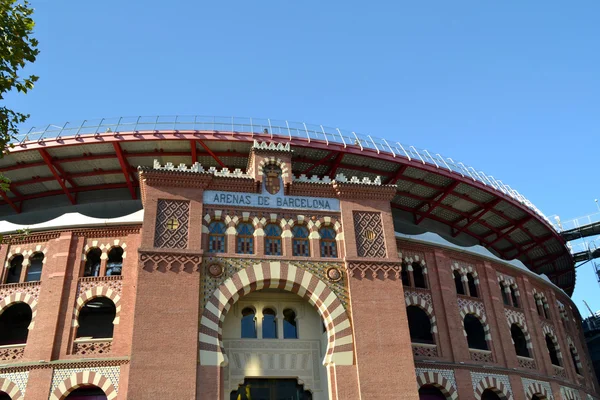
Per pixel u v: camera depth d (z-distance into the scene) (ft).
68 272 94.38
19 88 56.49
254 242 87.81
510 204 134.92
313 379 89.25
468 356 102.94
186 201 87.45
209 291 81.97
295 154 116.98
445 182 126.52
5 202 124.06
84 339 88.94
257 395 87.30
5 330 101.09
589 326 214.48
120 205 121.49
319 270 87.56
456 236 145.28
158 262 81.20
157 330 76.48
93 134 108.99
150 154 114.21
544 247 158.81
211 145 113.09
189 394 73.31
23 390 84.43
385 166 121.19
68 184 121.29
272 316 93.81
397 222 134.10
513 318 117.60
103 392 86.94
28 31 57.77
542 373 114.42
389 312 86.07
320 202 93.61
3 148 58.59
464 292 111.86
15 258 101.09
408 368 82.28
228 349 88.58
